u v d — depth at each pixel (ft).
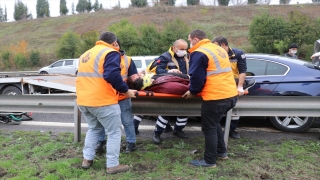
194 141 16.80
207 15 128.16
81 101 12.42
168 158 14.21
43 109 18.25
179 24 87.51
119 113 12.69
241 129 19.67
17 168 13.20
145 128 19.81
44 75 32.86
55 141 16.81
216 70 12.49
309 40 78.74
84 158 13.08
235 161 13.87
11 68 98.89
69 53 94.38
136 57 48.98
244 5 140.26
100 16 146.10
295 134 18.40
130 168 13.19
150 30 87.40
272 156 14.44
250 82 17.35
